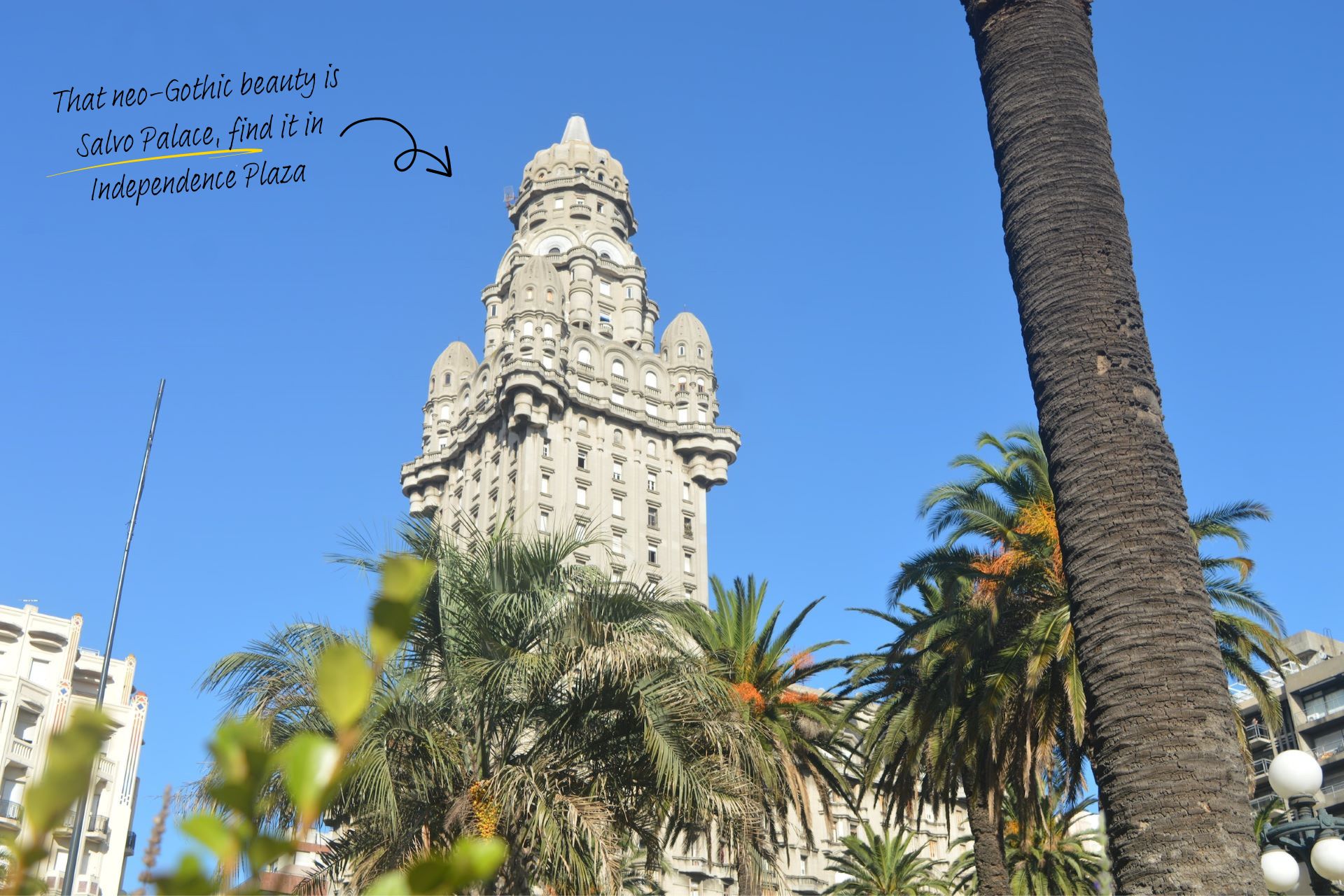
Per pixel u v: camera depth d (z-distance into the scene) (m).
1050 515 28.38
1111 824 10.83
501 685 19.48
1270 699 26.50
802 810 34.47
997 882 30.30
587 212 129.00
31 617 60.53
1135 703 10.81
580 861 18.16
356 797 18.22
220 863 1.07
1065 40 13.66
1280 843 14.52
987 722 26.02
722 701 20.55
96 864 54.97
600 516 106.25
